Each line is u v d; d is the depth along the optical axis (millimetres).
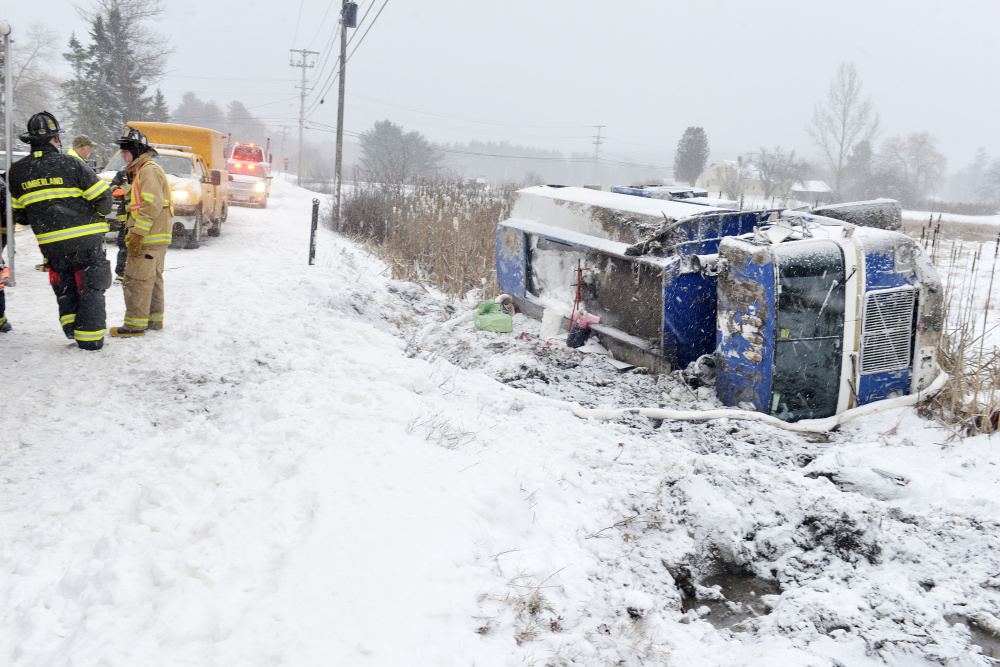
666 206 7742
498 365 7762
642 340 7508
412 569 3184
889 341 6223
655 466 5035
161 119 55656
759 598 3883
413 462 4270
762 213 7262
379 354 6766
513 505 4129
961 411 5734
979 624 3521
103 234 6328
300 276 10344
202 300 8633
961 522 4293
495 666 2863
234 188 23266
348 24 19766
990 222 42719
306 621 2828
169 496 3867
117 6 51594
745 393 6242
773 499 4551
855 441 5816
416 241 14648
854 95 72500
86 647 2744
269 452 4512
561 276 9836
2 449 4520
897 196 73375
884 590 3699
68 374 5852
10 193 6082
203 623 2873
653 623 3426
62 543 3510
